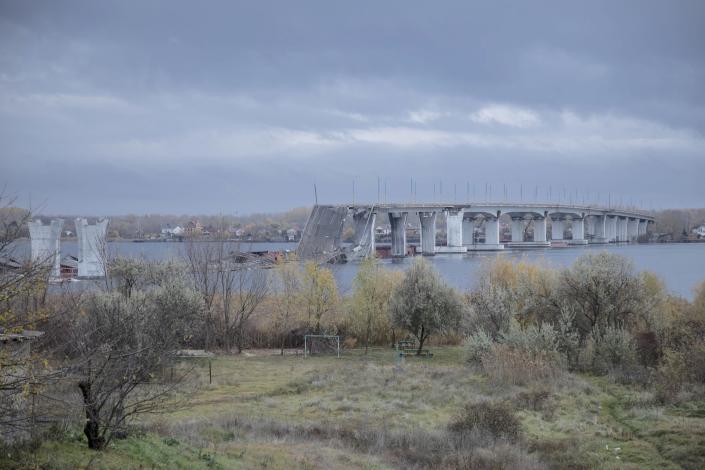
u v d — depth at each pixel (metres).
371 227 177.25
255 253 140.50
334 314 69.81
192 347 64.81
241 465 23.23
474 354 51.38
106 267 66.69
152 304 48.12
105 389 20.72
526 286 61.34
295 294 70.75
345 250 166.50
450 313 60.97
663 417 32.41
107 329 24.42
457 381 44.72
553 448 28.97
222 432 29.97
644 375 43.62
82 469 17.62
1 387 15.96
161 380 29.98
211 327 65.25
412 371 49.50
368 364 54.62
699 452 26.77
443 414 36.00
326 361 58.09
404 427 32.72
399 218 191.00
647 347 49.41
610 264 55.75
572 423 32.84
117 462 19.16
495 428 31.48
